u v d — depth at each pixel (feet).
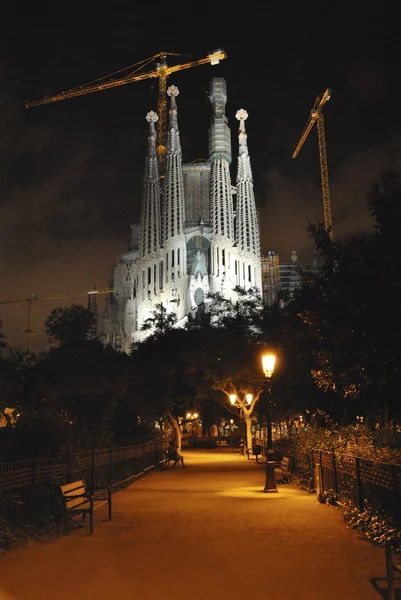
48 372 145.69
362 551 32.78
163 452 124.16
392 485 34.01
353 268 40.27
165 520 45.55
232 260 611.88
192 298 577.43
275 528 40.83
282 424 204.44
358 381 42.91
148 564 30.48
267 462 65.77
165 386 167.84
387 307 37.91
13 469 38.17
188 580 27.17
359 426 61.87
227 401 191.11
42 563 30.86
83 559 31.76
